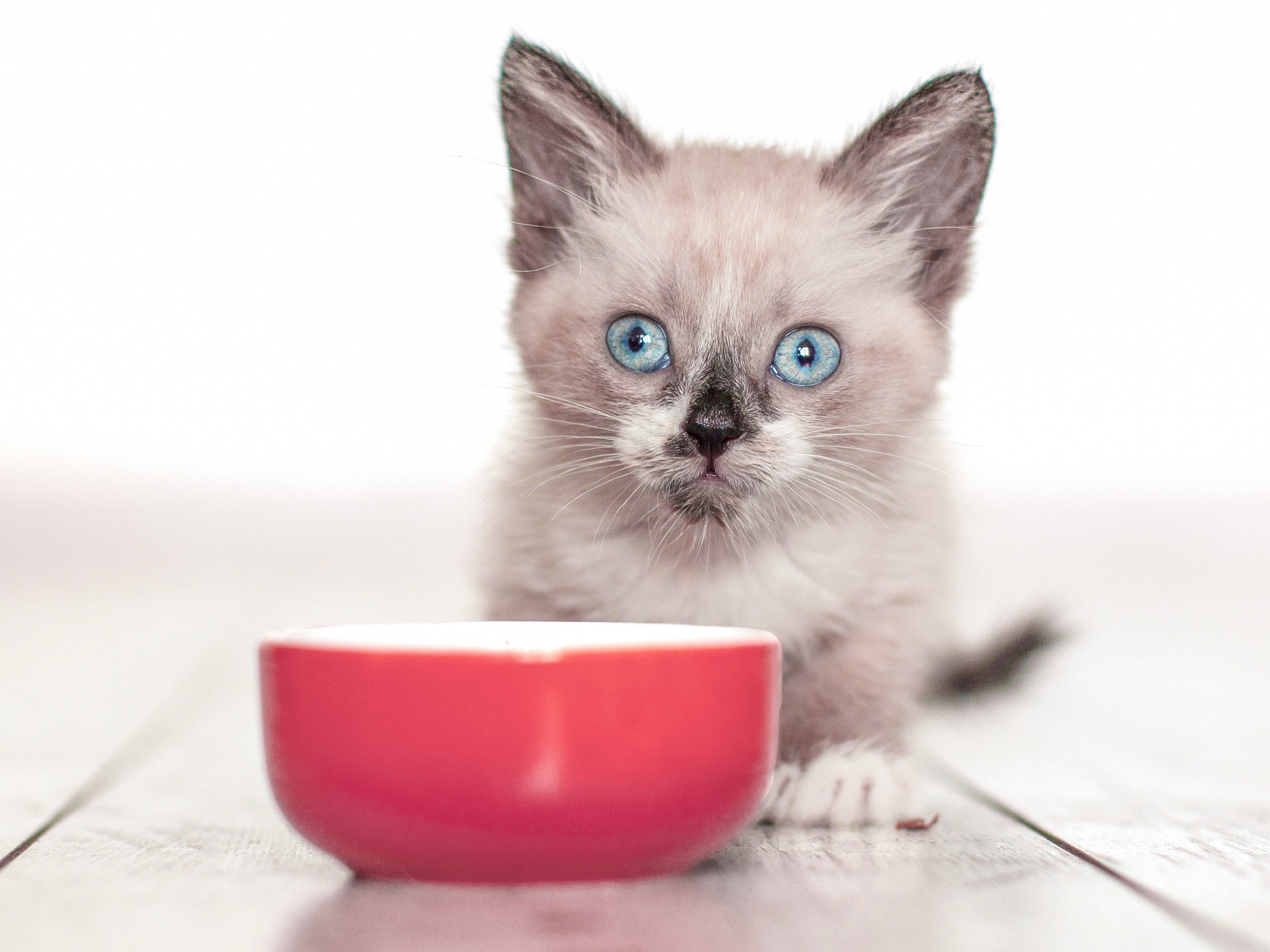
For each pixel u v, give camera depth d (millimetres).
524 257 421
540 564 401
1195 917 280
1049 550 896
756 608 393
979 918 278
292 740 286
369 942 267
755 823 349
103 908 282
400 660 280
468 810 280
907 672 400
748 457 380
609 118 420
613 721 281
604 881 290
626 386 392
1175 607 802
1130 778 390
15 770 392
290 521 958
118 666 572
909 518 402
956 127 410
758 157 435
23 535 924
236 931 272
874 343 397
